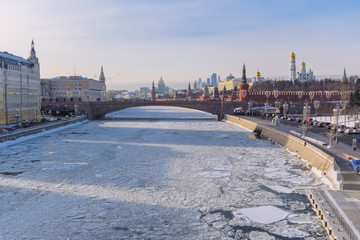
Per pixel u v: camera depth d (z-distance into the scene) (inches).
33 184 2308.1
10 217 1749.5
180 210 1852.9
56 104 7829.7
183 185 2293.3
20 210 1840.6
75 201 1980.8
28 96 6392.7
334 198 1801.2
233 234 1572.3
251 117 6781.5
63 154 3344.0
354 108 5846.5
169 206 1910.7
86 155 3292.3
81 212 1819.6
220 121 7357.3
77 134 4916.3
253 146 3814.0
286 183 2329.0
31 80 6550.2
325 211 1614.2
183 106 7819.9
